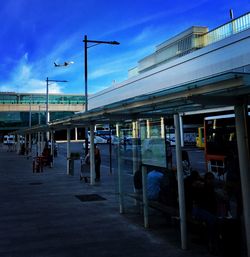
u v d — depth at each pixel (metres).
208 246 6.00
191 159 26.92
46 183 14.77
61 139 85.00
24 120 86.38
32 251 5.96
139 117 9.03
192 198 6.89
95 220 8.07
